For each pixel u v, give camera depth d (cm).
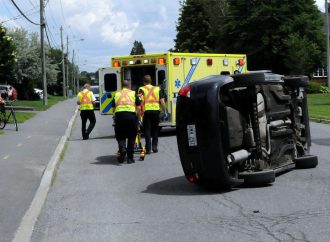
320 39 5875
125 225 690
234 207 759
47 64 6650
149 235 640
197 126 851
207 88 849
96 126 2356
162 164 1201
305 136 1075
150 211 761
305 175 967
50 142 1630
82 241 627
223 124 852
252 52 6041
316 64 5738
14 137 1773
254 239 604
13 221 714
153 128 1390
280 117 968
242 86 873
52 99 6262
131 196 871
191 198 835
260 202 780
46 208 802
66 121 2559
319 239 592
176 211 754
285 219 680
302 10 5941
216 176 848
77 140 1784
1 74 4016
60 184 1005
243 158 871
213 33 7750
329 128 1856
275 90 948
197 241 608
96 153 1439
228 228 654
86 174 1109
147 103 1366
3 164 1194
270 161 929
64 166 1223
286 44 5475
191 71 1808
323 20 6212
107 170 1149
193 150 860
